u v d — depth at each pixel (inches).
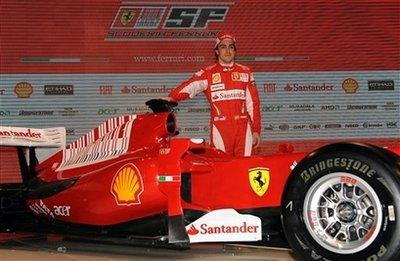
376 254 116.7
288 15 308.3
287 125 306.0
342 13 311.0
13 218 180.9
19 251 179.0
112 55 298.5
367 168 118.6
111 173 155.3
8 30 294.4
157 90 299.9
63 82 296.0
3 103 292.4
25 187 182.7
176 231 142.0
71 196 163.2
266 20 307.0
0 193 182.4
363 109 310.8
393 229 115.0
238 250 176.4
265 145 303.7
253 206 143.0
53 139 190.4
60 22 296.8
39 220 177.0
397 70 313.6
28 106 293.7
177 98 206.1
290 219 126.7
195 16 302.2
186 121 298.0
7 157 289.6
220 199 147.3
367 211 121.3
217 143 206.2
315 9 309.9
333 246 121.9
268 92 306.0
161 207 150.2
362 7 313.1
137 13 299.9
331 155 123.1
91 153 168.7
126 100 298.2
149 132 156.3
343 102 310.2
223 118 205.8
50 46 295.9
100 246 187.2
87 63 297.3
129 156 156.7
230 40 207.8
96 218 160.2
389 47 314.7
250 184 143.7
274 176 141.1
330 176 123.0
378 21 314.5
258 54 306.0
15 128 182.5
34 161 189.2
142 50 299.4
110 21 298.8
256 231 139.6
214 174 148.8
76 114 295.7
